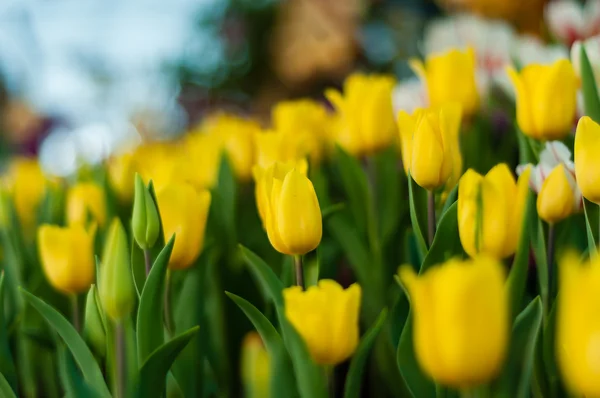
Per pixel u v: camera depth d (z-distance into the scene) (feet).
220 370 3.51
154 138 10.75
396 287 3.56
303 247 2.90
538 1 7.16
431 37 5.66
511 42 5.13
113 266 2.88
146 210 2.98
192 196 3.04
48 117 13.50
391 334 3.09
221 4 18.98
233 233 3.66
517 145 4.04
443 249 2.93
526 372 2.72
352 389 2.88
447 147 3.01
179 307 3.27
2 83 15.43
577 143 2.81
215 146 3.96
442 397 2.80
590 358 2.32
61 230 3.17
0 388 3.00
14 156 14.32
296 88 14.29
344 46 13.70
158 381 2.88
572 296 2.33
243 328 3.57
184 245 3.05
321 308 2.76
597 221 3.04
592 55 3.78
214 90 18.06
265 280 2.94
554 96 3.18
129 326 2.92
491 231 2.79
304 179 2.86
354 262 3.61
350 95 3.63
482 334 2.40
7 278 3.60
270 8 17.75
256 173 3.10
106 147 4.48
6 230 3.59
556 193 2.93
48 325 3.50
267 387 2.86
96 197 3.78
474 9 7.30
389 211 3.83
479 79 4.37
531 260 3.57
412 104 4.44
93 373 2.90
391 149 3.81
